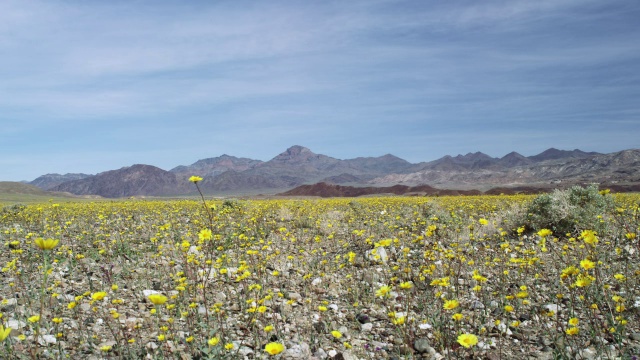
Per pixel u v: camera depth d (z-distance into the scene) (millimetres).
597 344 5770
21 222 19844
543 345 6027
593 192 15062
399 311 7598
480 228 14820
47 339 6176
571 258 10023
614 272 8867
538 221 14375
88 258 11844
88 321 7102
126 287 9188
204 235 6594
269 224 18125
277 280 9703
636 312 6652
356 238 15062
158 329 6508
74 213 21703
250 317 6977
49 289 8430
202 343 5969
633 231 11328
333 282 9711
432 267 8086
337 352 5902
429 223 15086
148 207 27188
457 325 6328
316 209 23828
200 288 8727
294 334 6684
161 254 11891
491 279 9219
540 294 8000
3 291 8648
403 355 5926
